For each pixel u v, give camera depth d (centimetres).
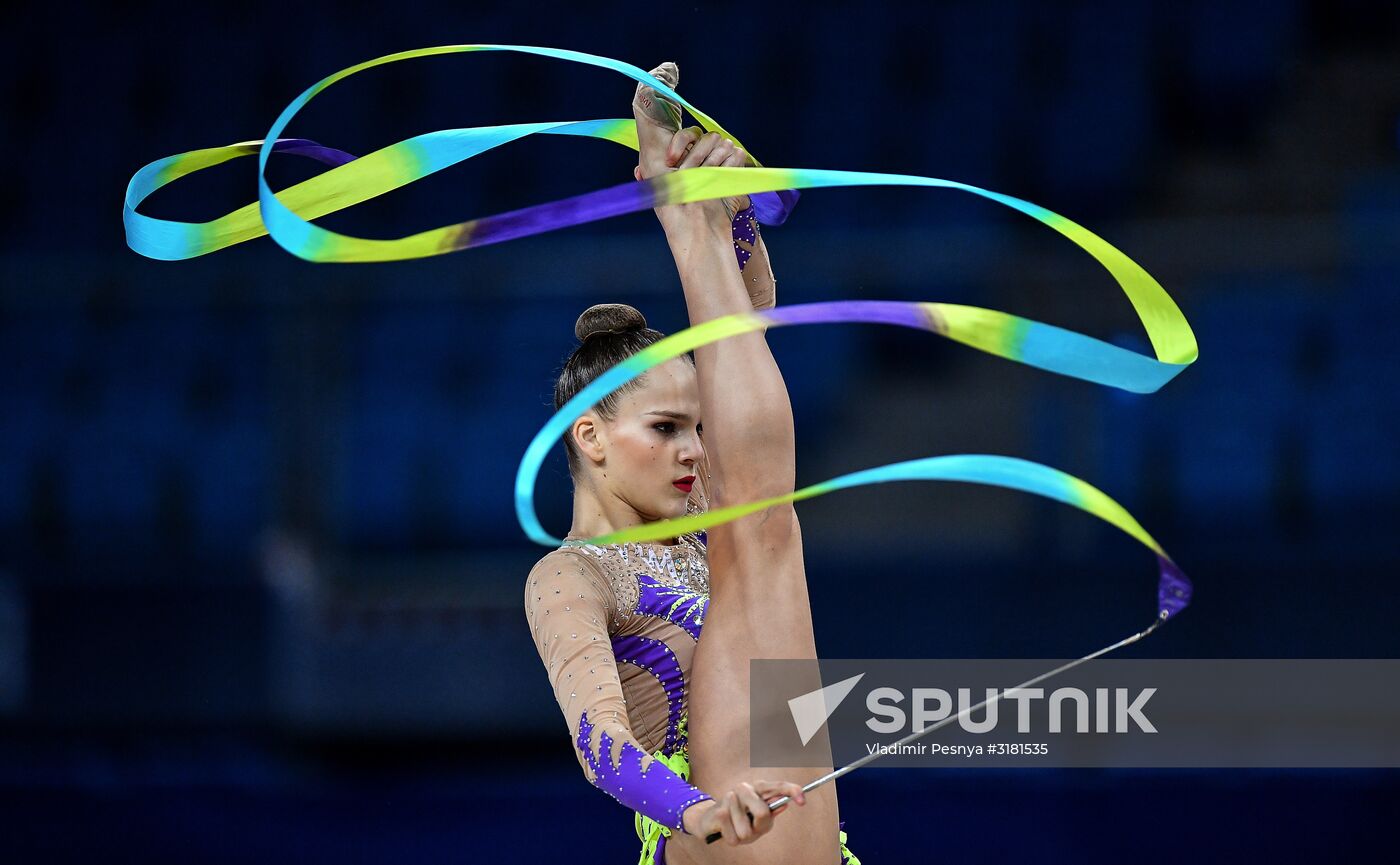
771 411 766
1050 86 2627
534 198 2506
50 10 2719
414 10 2711
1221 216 2486
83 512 2122
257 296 1753
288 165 2580
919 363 2250
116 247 2512
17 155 2595
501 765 1753
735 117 2625
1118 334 1714
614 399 820
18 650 1761
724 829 612
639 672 802
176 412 2183
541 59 2667
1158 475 2044
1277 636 1688
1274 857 1488
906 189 2497
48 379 2219
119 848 1577
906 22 2712
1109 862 1491
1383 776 1567
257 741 1750
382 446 2120
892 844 1508
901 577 1733
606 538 580
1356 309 2142
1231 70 2658
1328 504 2019
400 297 1747
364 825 1562
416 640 1755
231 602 1759
